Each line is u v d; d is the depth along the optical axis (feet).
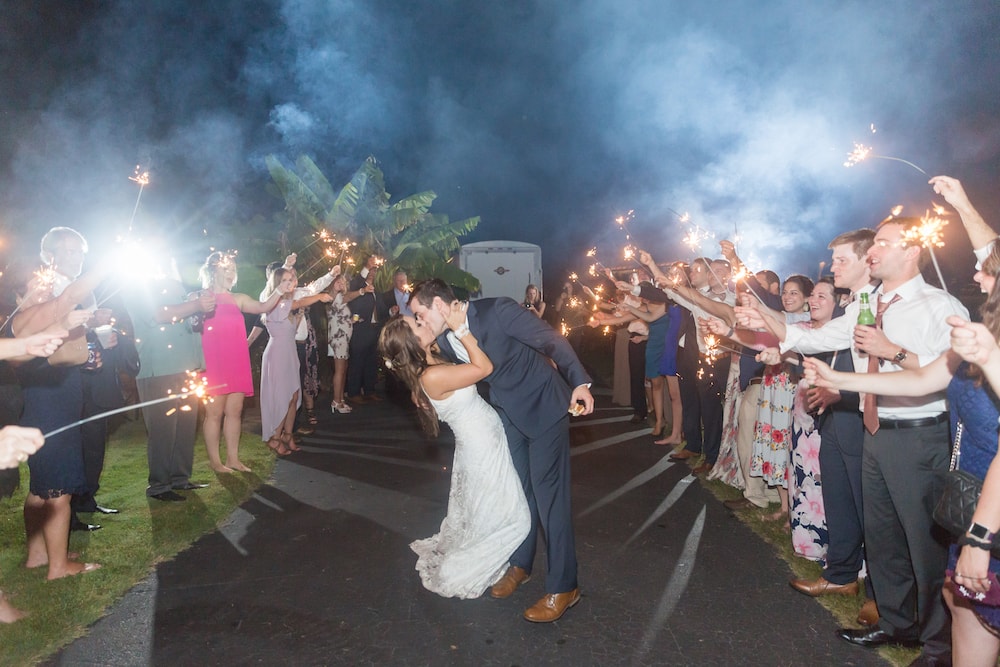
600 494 20.51
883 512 11.24
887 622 11.62
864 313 9.98
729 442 21.30
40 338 9.04
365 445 27.04
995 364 6.95
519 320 12.51
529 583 14.38
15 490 19.94
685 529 17.46
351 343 37.06
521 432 12.97
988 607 8.09
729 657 11.41
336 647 11.80
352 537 16.98
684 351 23.99
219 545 16.44
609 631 12.32
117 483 21.36
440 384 12.48
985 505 7.32
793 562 15.17
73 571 14.40
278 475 22.66
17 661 11.16
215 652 11.62
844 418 12.64
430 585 13.73
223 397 22.47
